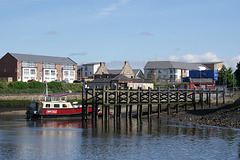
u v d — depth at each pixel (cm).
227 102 8250
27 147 3647
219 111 6444
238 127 4878
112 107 8338
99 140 4059
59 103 6225
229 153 3375
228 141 3931
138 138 4184
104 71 15738
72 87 11594
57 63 14525
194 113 6869
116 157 3241
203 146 3684
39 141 3984
